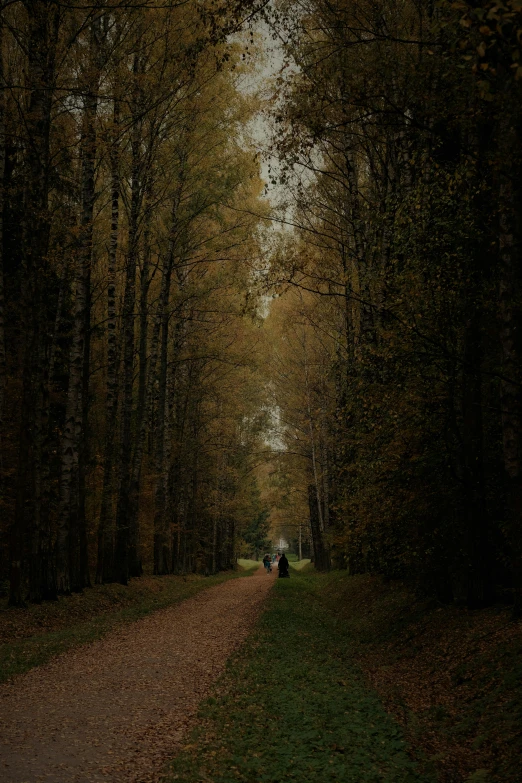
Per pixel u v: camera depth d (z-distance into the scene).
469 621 10.30
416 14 11.36
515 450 8.88
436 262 10.47
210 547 44.81
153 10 15.62
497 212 9.12
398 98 8.95
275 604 19.08
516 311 8.80
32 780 5.13
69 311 25.47
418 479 11.65
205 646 12.02
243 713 6.91
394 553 13.23
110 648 11.89
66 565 17.62
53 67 14.46
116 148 17.50
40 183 15.08
